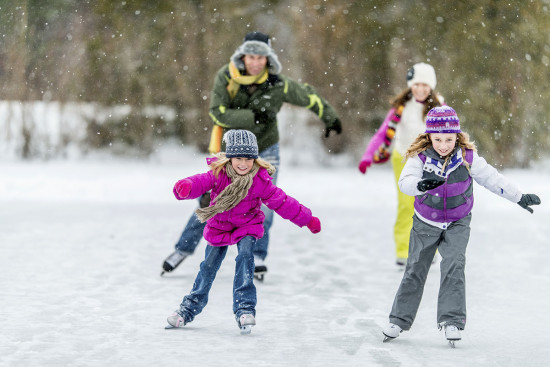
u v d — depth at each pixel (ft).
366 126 149.69
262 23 153.48
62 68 151.94
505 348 41.91
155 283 58.08
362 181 129.90
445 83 148.56
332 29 148.97
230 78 61.46
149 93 152.46
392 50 149.18
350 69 148.87
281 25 152.46
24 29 150.20
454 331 41.57
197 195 43.37
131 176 131.03
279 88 62.34
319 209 101.76
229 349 40.93
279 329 45.47
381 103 149.59
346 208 102.89
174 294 54.39
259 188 43.83
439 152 42.57
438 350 41.37
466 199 42.96
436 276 62.44
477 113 147.74
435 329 46.03
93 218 91.71
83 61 152.25
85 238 78.23
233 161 43.45
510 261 68.49
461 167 42.57
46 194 111.04
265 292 55.83
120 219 91.45
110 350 40.42
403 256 65.62
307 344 42.22
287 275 62.23
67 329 44.65
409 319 43.06
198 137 153.99
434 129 42.32
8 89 150.51
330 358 39.50
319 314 49.37
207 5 153.58
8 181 121.29
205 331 44.78
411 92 67.10
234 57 61.26
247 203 44.14
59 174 131.23
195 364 38.09
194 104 153.48
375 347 41.81
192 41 153.48
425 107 66.39
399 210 66.08
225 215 44.39
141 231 83.25
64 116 151.33
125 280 58.90
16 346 40.98
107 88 152.35
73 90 151.43
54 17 153.17
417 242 43.42
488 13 149.38
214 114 61.11
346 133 149.38
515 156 147.74
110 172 134.92
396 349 41.47
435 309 51.21
